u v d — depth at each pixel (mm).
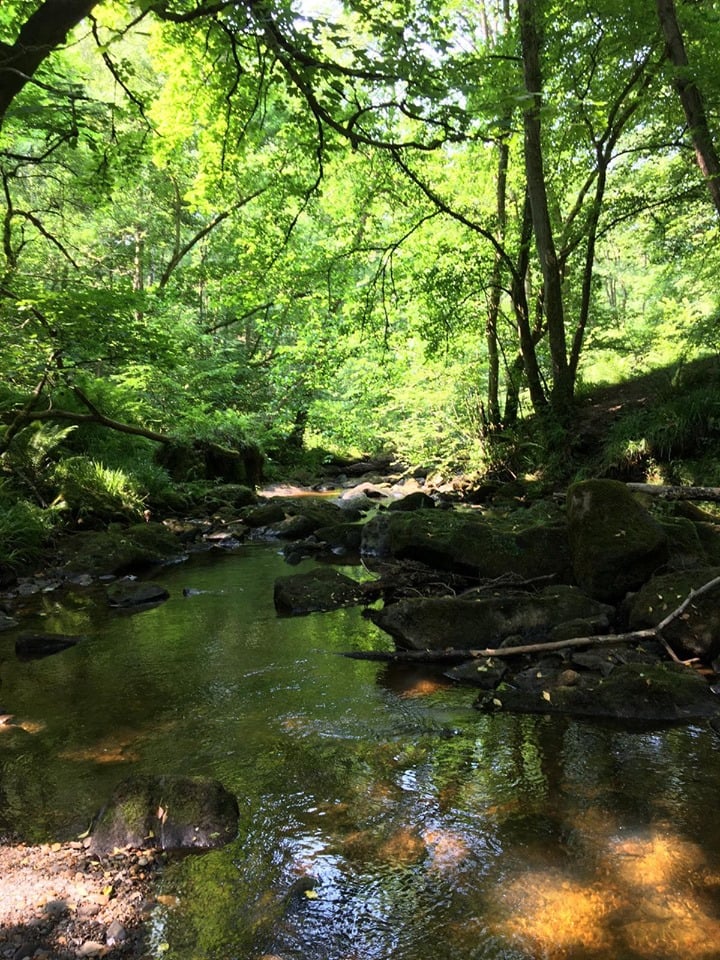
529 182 12641
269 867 2602
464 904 2391
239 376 21250
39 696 4422
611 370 17625
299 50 5707
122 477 10836
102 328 8922
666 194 13570
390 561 8000
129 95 8039
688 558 6043
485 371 18375
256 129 8477
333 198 13742
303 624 5969
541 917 2316
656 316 18797
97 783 3277
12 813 3016
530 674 4445
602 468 11445
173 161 15117
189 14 5824
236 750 3613
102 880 2523
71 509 9797
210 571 8422
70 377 11414
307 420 22016
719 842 2703
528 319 14492
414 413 17391
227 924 2297
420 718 3959
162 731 3865
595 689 4055
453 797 3100
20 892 2443
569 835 2777
